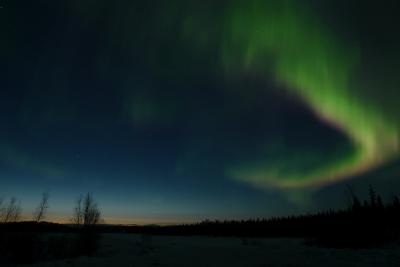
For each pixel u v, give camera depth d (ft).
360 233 120.88
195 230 334.24
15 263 73.67
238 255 89.40
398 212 145.79
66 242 95.96
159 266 67.00
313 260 73.15
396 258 71.77
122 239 170.50
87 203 106.22
